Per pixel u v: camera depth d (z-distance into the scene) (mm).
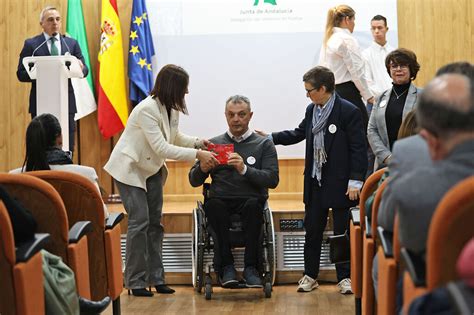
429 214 2186
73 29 7047
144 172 5312
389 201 2797
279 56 7121
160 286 5418
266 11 7105
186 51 7137
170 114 5312
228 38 7121
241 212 5215
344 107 5285
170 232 5766
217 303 5023
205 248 5195
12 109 7191
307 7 7117
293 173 7109
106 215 3961
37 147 3848
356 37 7086
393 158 2518
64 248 3238
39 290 2785
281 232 5734
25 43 6418
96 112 7172
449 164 2150
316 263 5430
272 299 5137
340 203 5273
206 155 5121
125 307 4934
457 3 7066
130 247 5277
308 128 5414
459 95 2051
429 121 2092
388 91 5047
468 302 1533
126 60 7172
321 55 6336
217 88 7141
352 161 5250
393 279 2664
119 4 7180
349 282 5281
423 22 7090
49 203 3154
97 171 7168
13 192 3125
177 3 7113
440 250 1958
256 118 7141
